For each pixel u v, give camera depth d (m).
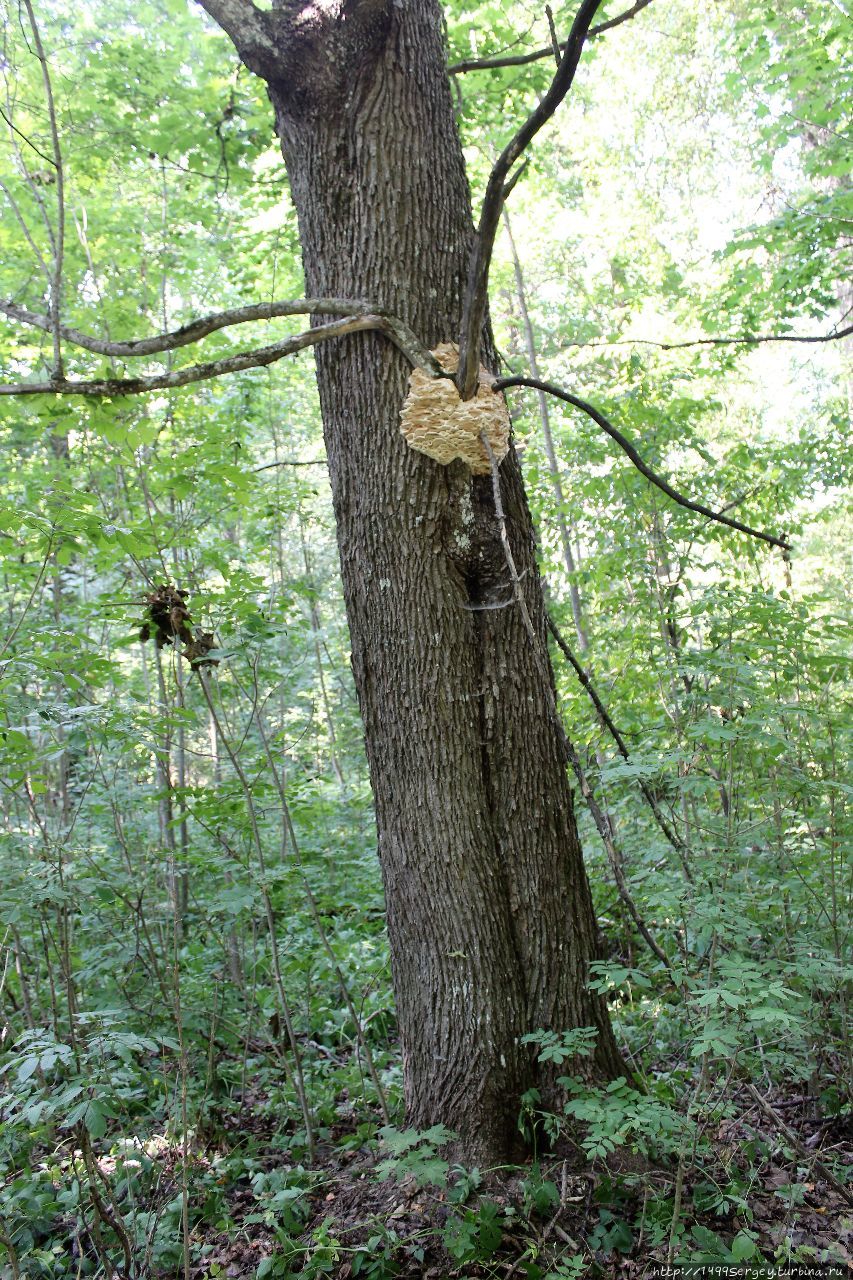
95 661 3.59
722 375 7.11
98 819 5.69
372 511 3.17
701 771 3.53
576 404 3.19
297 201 3.42
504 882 3.12
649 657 5.09
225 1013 4.35
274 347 3.10
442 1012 3.06
